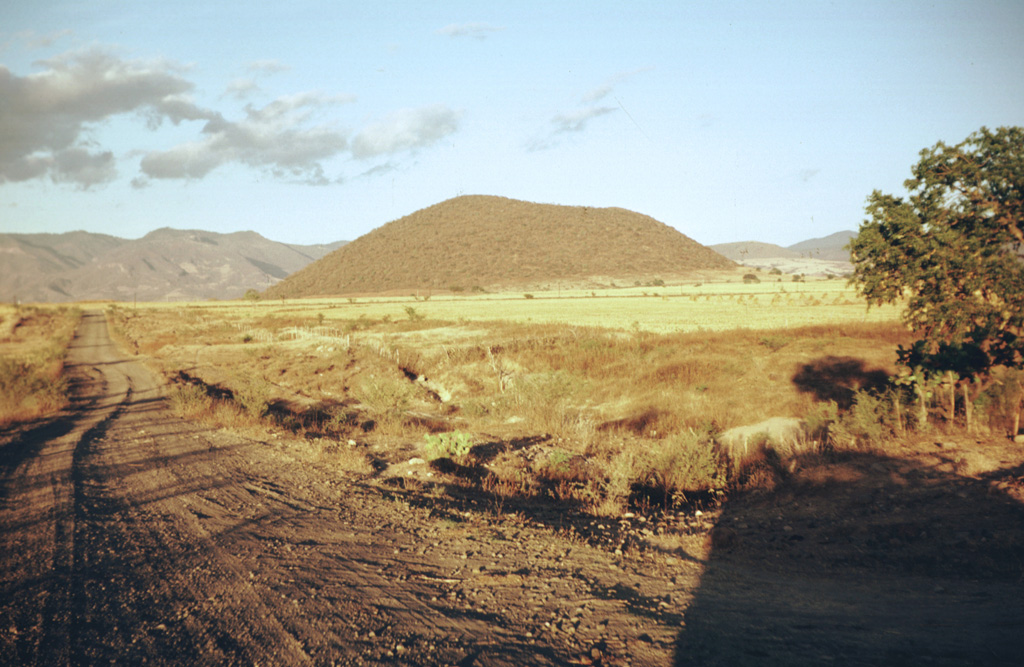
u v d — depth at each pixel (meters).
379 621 4.44
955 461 7.98
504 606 4.71
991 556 5.29
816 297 82.19
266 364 30.78
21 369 21.56
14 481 9.39
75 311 113.50
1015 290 9.17
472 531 6.82
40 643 4.12
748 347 25.69
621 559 5.90
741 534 6.78
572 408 17.94
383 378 22.41
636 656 3.82
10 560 5.84
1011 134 9.32
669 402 16.97
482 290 176.00
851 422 10.47
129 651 4.01
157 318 89.75
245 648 4.05
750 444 11.09
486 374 24.45
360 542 6.42
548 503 8.59
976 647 3.78
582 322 49.94
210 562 5.79
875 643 3.92
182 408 17.50
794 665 3.59
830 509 7.24
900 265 10.59
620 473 9.36
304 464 10.70
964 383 9.73
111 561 5.82
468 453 11.34
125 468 10.35
